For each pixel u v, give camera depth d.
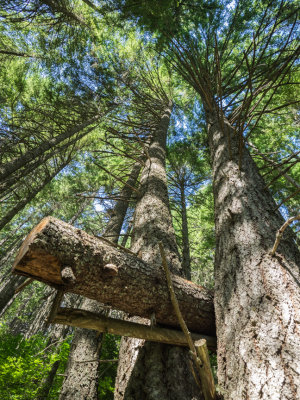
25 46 7.03
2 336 7.27
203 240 7.59
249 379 1.08
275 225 1.69
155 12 3.74
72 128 6.78
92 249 1.30
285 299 1.25
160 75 8.13
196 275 11.48
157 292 1.48
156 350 1.58
